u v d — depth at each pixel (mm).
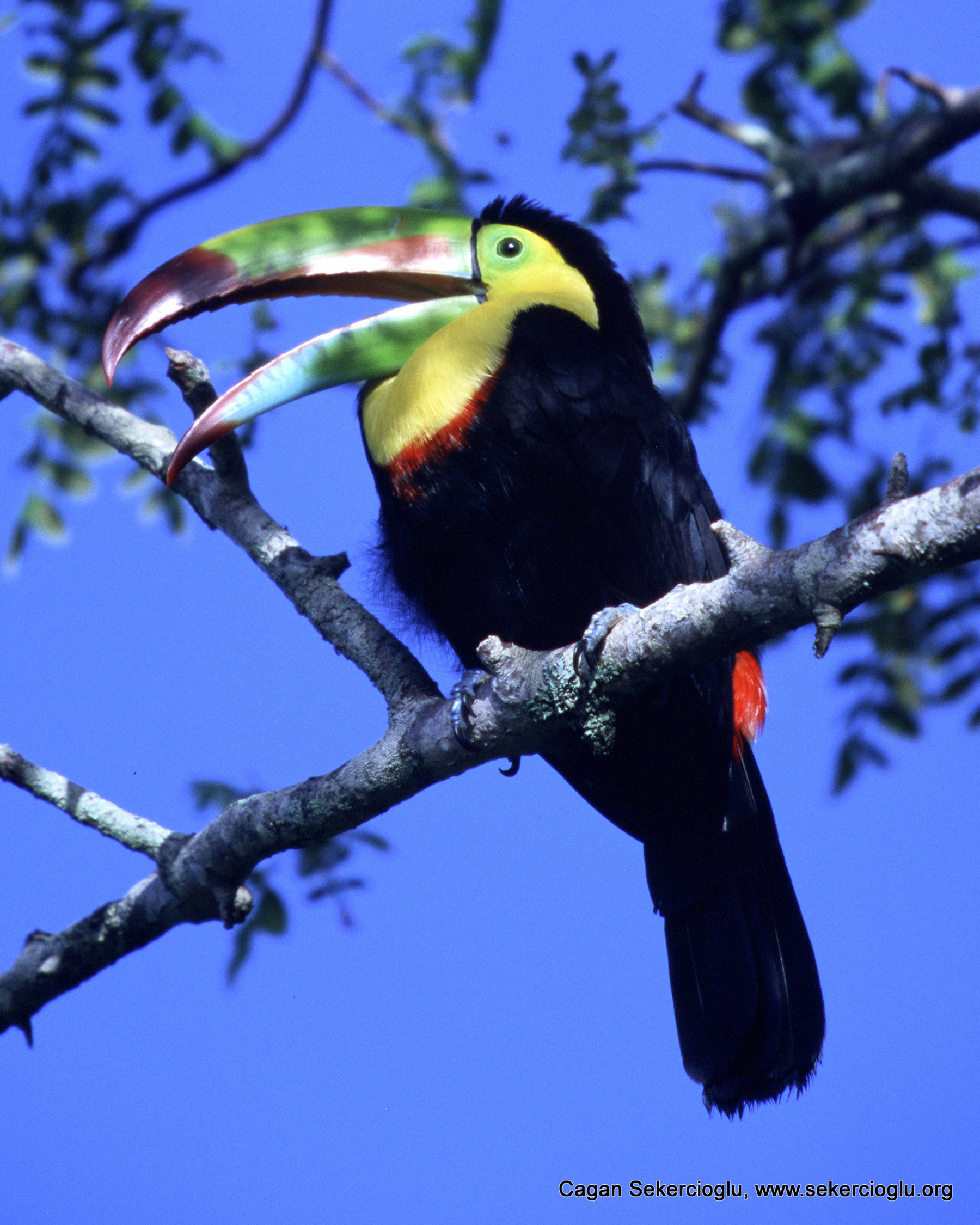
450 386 10234
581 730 8023
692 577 10602
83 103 15938
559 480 10258
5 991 9375
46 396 10805
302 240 10766
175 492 10594
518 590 10414
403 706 8875
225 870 9039
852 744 15141
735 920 10086
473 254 11102
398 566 10781
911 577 6898
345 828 8828
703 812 10273
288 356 10305
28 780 9359
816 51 15273
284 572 9922
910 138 16125
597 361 10461
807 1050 9844
